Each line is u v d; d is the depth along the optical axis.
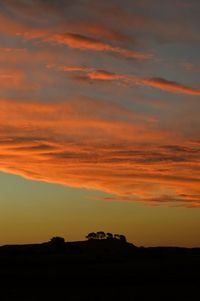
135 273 69.62
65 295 47.72
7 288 53.81
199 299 44.53
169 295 47.00
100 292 49.72
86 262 93.75
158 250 115.88
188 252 110.31
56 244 123.12
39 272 72.38
